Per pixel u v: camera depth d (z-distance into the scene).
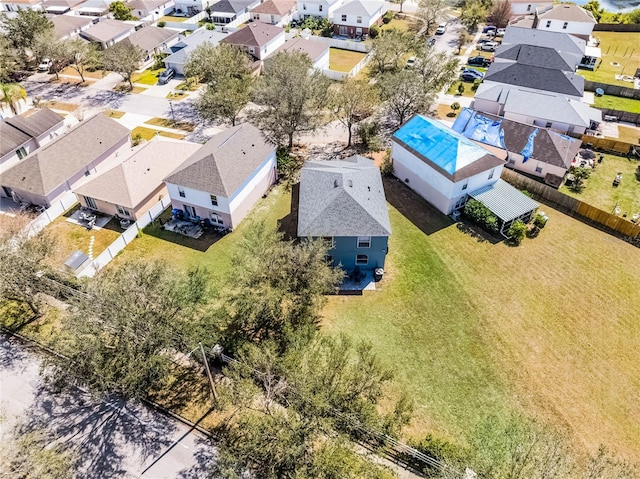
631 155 53.53
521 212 42.09
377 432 24.62
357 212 36.62
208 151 43.56
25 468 25.84
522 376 30.61
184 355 31.48
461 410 28.61
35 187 44.28
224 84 54.38
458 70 74.75
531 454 23.27
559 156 48.12
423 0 89.19
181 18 98.06
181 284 32.94
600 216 43.34
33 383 30.30
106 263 39.16
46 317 34.66
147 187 44.16
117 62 67.00
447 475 22.78
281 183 49.34
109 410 28.78
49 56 70.31
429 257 40.00
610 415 28.44
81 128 50.38
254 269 31.34
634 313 35.00
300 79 50.62
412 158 46.34
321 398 23.48
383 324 34.03
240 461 24.88
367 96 55.03
